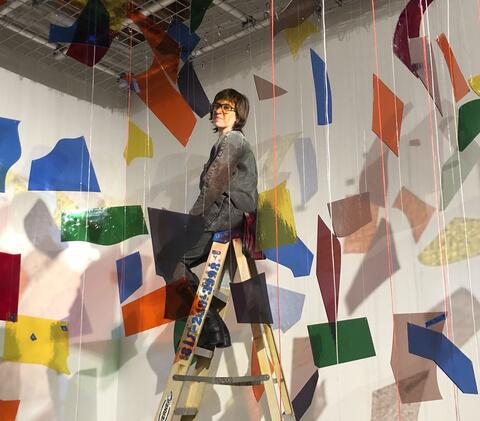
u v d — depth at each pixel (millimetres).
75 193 2338
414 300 1673
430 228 1676
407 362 1635
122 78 2439
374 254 1770
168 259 1779
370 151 1828
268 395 1562
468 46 1663
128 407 2326
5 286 2027
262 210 1922
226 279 1953
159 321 2176
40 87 2297
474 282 1571
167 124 2139
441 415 1558
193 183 2246
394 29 1835
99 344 2352
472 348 1543
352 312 1777
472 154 1619
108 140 2504
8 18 2064
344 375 1765
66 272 2277
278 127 2041
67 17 2072
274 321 1945
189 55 2070
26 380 2094
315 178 1928
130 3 1971
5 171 2119
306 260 1902
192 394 1647
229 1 1960
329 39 1976
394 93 1802
